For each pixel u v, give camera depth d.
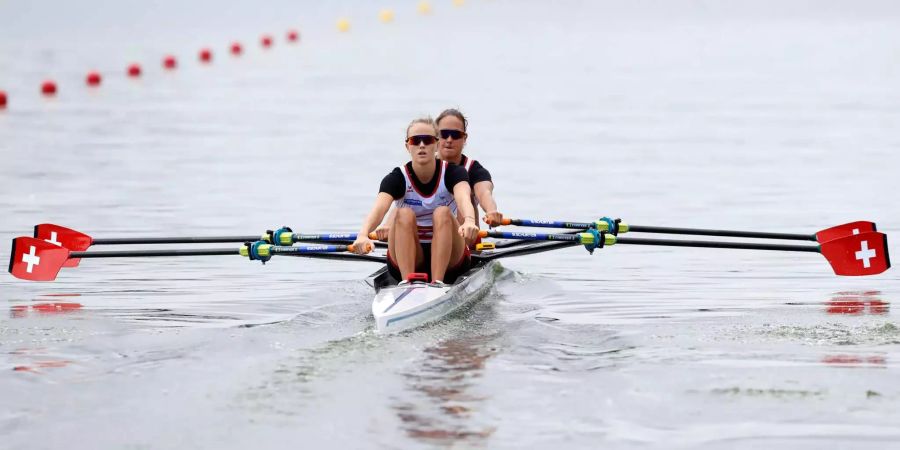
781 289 45.50
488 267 46.06
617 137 100.06
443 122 45.09
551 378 30.80
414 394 29.30
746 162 85.12
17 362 33.25
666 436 26.44
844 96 130.38
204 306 42.66
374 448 25.62
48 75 159.38
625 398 29.03
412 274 39.25
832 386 30.03
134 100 132.00
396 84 146.50
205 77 158.88
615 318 39.53
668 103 125.56
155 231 59.75
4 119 114.06
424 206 42.56
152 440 26.33
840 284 46.44
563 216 64.19
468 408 28.27
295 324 38.31
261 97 134.00
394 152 91.44
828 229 48.03
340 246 43.53
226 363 32.53
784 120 110.44
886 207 65.62
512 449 25.59
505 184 76.00
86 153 91.25
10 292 45.66
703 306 41.88
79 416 28.05
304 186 75.19
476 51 198.38
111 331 37.72
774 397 29.11
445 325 37.81
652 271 50.16
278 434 26.53
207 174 80.50
